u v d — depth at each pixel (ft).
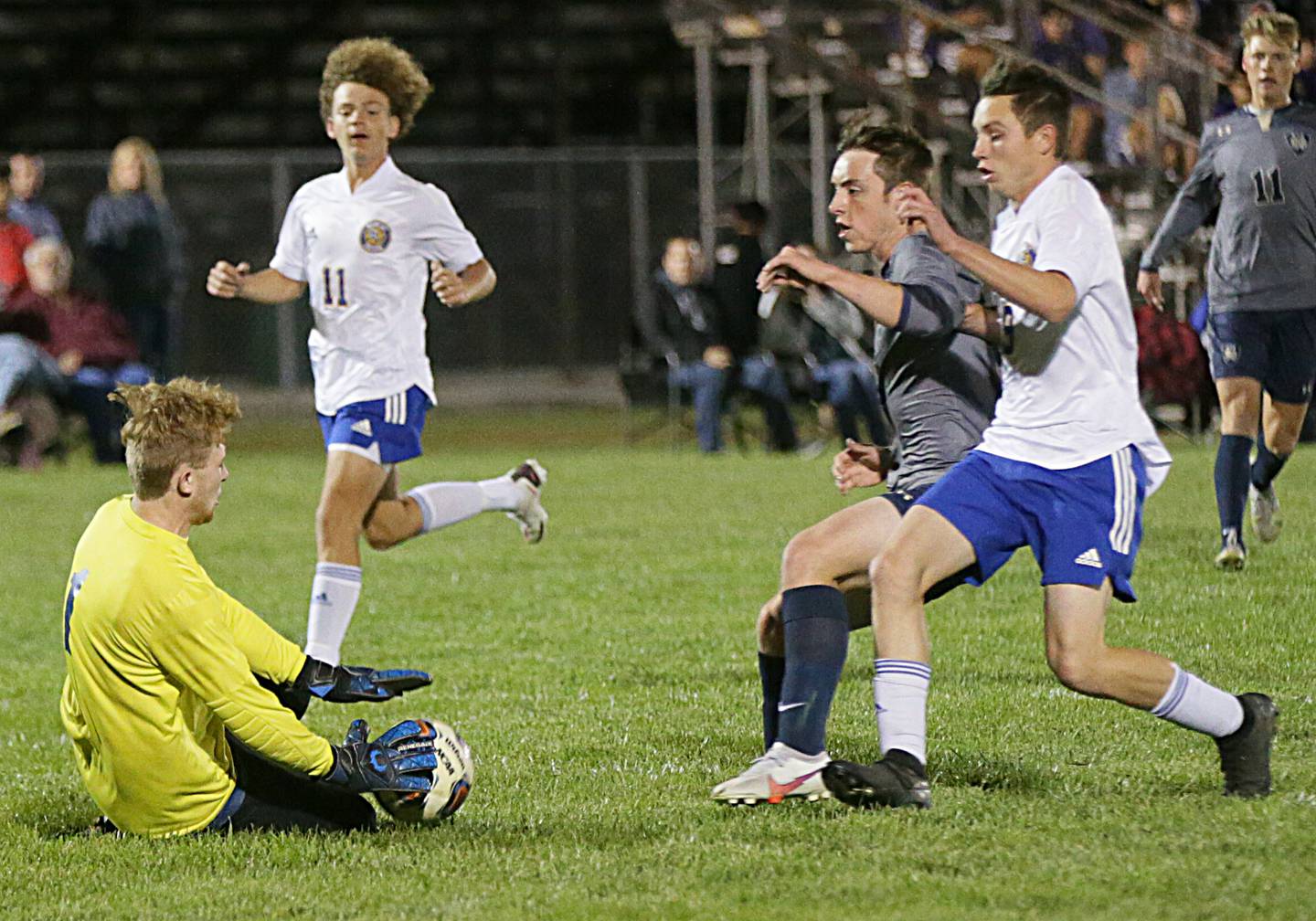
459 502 72.38
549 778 51.08
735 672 66.49
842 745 53.93
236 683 43.16
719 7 200.23
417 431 67.51
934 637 70.28
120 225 160.76
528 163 225.15
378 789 44.70
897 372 49.70
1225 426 82.79
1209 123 83.56
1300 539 90.17
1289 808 44.21
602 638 74.38
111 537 43.73
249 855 43.24
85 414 156.04
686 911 37.86
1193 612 72.54
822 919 37.06
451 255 67.67
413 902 39.32
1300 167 79.82
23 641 79.66
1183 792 46.50
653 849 42.80
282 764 44.04
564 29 274.77
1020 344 45.21
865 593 48.96
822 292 46.75
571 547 100.78
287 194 220.43
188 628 42.86
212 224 219.82
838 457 52.85
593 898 39.01
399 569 95.04
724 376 160.35
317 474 148.46
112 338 157.79
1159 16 177.37
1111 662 44.60
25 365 151.94
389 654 72.79
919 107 191.52
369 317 66.33
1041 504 44.57
